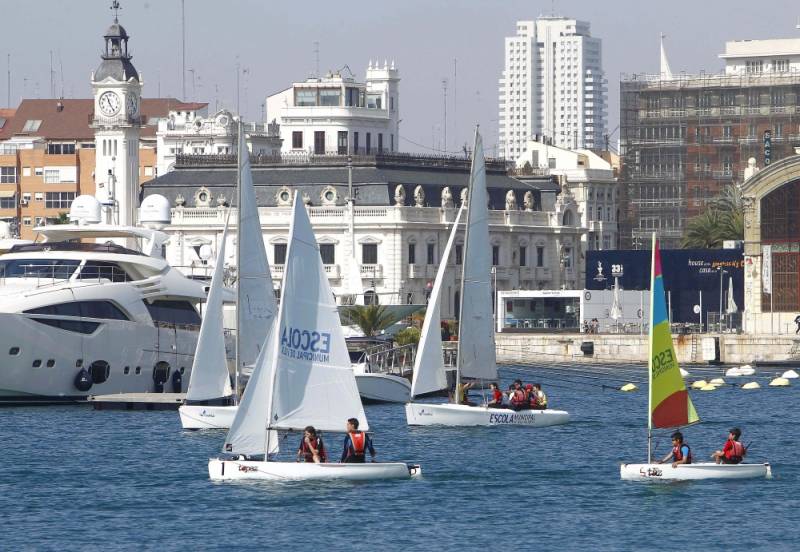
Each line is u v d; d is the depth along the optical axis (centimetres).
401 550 17975
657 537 18562
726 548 18100
